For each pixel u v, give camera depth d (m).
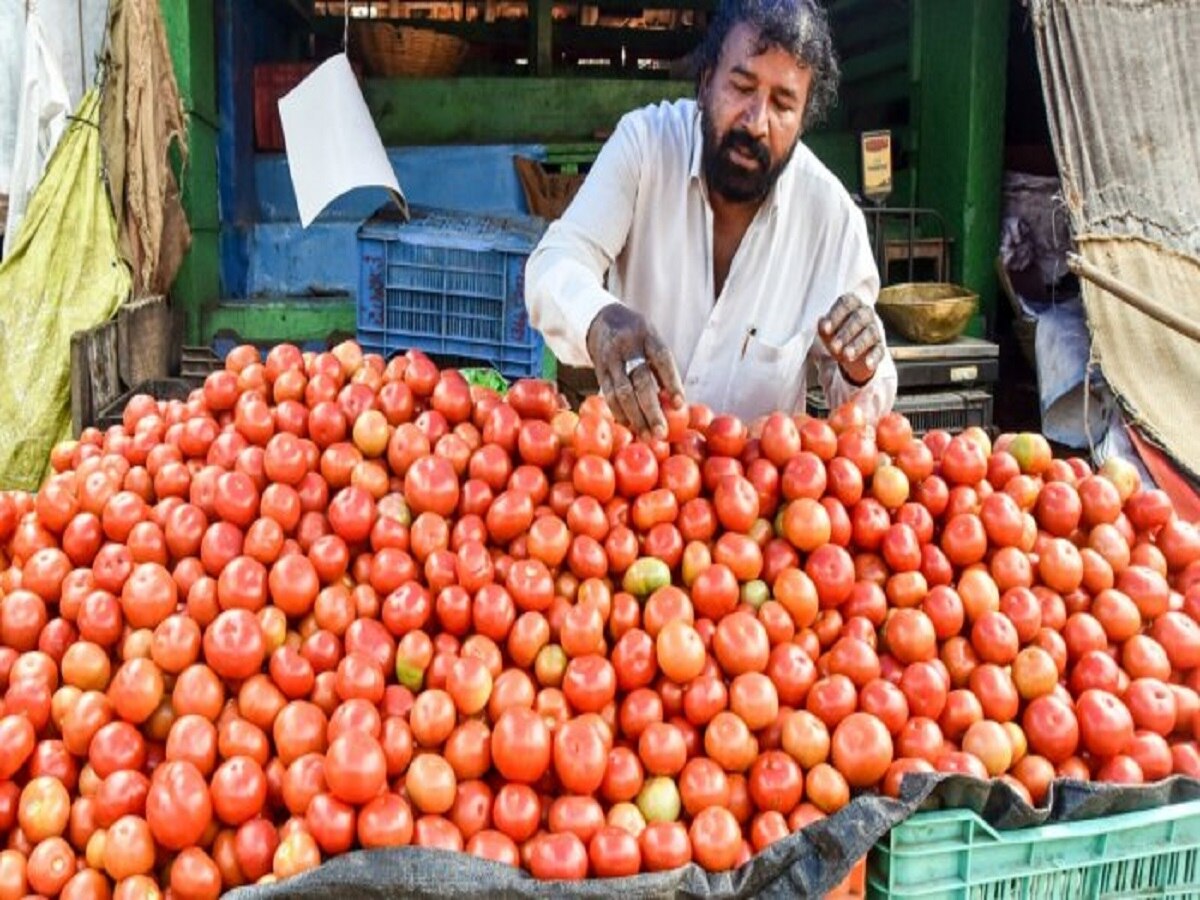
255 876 1.41
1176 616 1.78
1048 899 1.51
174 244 5.07
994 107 5.94
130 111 4.62
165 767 1.43
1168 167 4.86
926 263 6.41
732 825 1.44
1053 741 1.59
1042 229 6.08
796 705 1.59
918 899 1.45
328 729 1.48
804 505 1.72
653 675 1.59
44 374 4.52
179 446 1.82
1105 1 4.75
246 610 1.56
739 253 2.39
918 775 1.45
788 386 2.52
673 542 1.69
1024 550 1.78
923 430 5.13
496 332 5.02
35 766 1.51
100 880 1.42
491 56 8.31
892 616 1.68
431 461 1.70
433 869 1.34
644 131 2.36
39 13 4.77
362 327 5.15
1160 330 4.75
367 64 7.04
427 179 6.64
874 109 7.44
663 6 8.14
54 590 1.68
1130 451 4.80
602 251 2.35
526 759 1.45
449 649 1.59
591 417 1.77
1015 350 6.36
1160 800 1.56
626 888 1.35
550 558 1.65
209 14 5.76
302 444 1.74
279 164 6.74
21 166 4.76
